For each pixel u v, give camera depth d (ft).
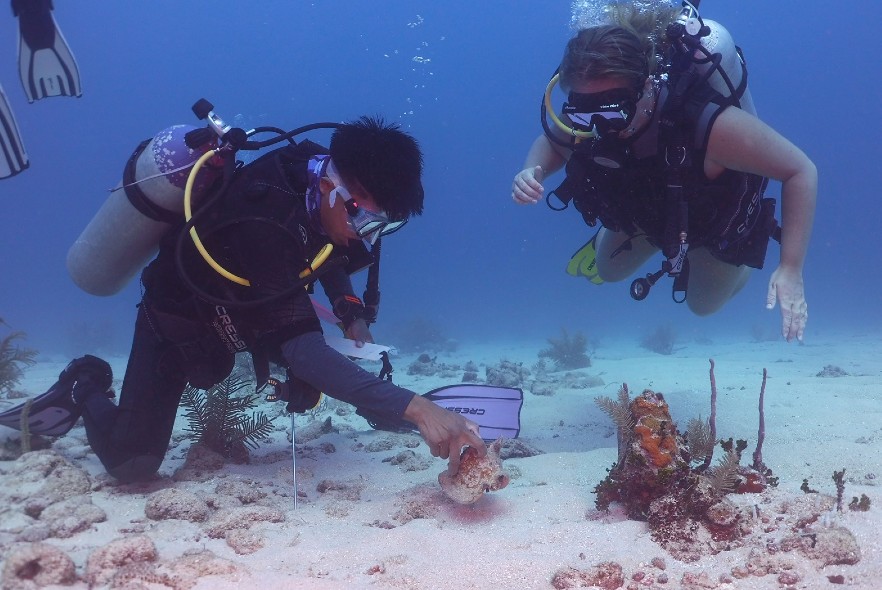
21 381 25.77
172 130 10.30
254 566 7.22
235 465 12.80
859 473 10.48
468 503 9.13
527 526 8.73
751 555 7.11
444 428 8.58
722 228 12.71
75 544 7.70
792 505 8.25
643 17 12.56
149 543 6.83
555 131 14.87
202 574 6.58
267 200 9.17
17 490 9.32
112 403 11.15
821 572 6.77
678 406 17.17
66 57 11.56
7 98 9.80
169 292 9.98
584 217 14.25
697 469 8.77
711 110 11.41
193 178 9.37
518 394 13.80
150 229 10.55
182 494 9.05
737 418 15.48
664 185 12.43
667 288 138.41
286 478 11.94
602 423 17.52
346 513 9.57
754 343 50.34
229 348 9.83
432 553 7.61
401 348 60.54
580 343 37.65
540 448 14.79
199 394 13.23
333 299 12.25
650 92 11.70
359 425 18.76
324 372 8.80
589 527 8.32
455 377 31.32
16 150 9.93
